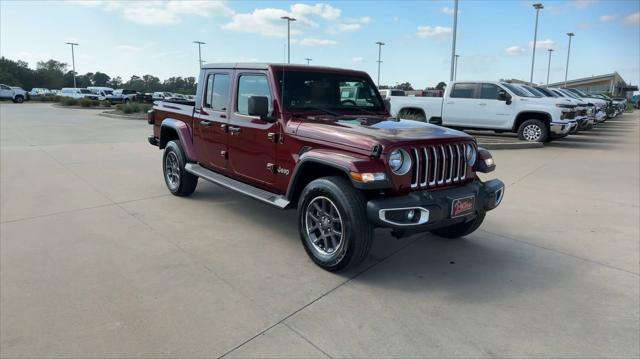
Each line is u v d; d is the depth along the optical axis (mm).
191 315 3141
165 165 6566
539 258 4344
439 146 3867
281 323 3068
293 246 4535
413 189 3715
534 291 3631
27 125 17266
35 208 5688
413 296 3508
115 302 3299
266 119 4484
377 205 3447
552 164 9695
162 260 4105
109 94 45406
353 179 3484
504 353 2770
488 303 3418
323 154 3830
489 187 4180
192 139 5953
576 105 13281
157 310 3197
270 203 4375
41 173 7879
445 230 4820
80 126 17297
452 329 3035
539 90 15930
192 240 4637
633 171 8906
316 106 4730
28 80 102375
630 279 3877
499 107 13320
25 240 4543
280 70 4574
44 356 2637
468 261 4246
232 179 5258
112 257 4145
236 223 5234
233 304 3314
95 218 5316
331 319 3135
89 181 7289
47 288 3500
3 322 2992
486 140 13414
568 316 3234
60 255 4168
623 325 3119
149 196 6383
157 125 6895
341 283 3711
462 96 13898
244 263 4078
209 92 5570
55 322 3008
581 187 7426
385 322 3111
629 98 78000
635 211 6020
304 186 4309
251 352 2727
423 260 4258
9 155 9766
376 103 5402
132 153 10391
